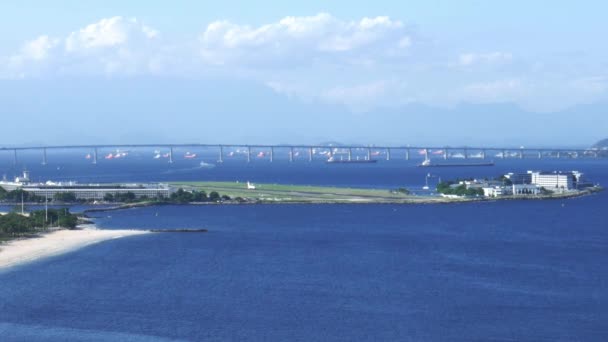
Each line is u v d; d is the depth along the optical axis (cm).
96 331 18525
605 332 18512
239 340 17862
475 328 18788
